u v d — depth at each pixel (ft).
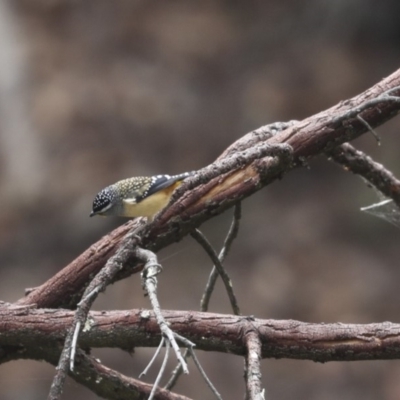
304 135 13.75
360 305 47.14
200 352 41.70
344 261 50.39
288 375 41.60
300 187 56.70
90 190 53.42
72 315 12.50
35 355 13.37
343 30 63.26
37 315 12.53
